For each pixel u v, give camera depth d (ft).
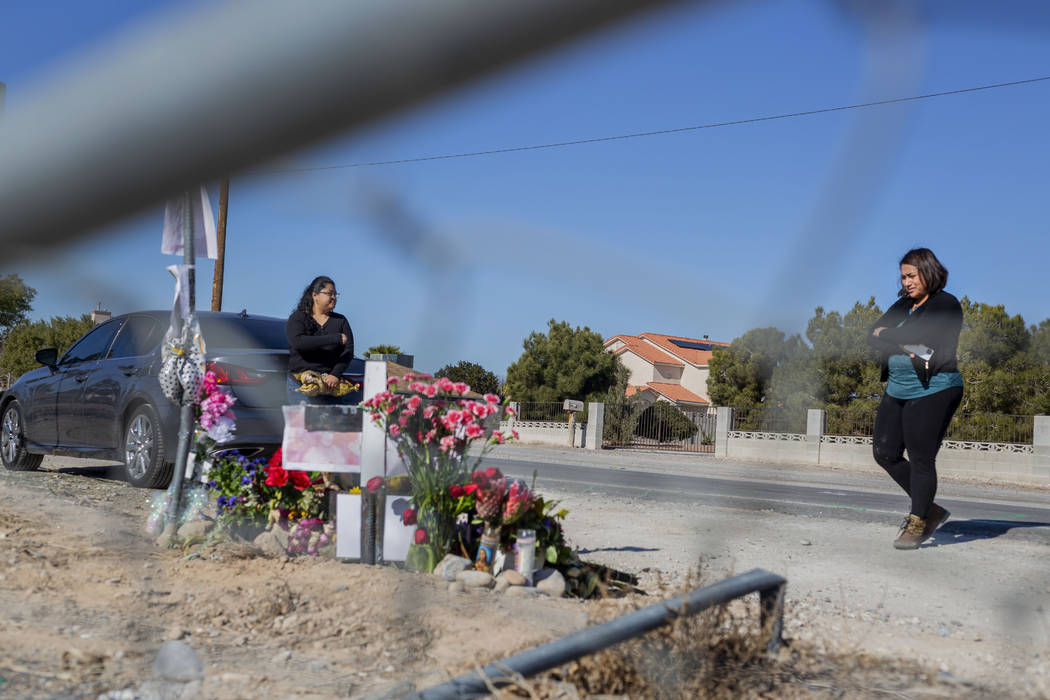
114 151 1.93
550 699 7.18
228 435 14.99
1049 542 20.38
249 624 9.50
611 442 84.99
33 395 27.20
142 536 14.38
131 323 24.93
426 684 7.41
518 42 1.76
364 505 13.09
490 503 12.81
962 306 17.29
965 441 59.47
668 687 7.43
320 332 19.19
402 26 1.67
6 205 2.16
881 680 8.36
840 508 26.40
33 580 10.68
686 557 16.40
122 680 7.38
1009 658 9.65
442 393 13.44
